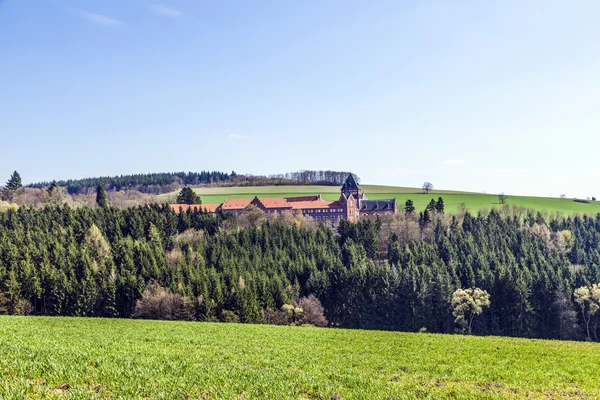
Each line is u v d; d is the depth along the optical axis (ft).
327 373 93.97
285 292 324.39
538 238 462.60
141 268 342.23
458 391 83.92
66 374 70.95
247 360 106.42
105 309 304.71
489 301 307.99
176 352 107.24
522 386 95.20
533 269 352.90
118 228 449.06
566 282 316.40
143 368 79.77
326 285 338.54
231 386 74.18
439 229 501.56
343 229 490.08
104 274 318.45
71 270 325.21
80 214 480.64
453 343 161.99
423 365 113.70
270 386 76.18
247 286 313.53
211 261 386.73
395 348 145.48
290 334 172.65
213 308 298.15
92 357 86.12
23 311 295.07
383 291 324.19
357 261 386.93
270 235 452.76
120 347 110.32
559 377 106.63
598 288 302.25
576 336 295.07
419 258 391.04
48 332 138.51
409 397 76.02
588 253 440.04
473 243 434.71
